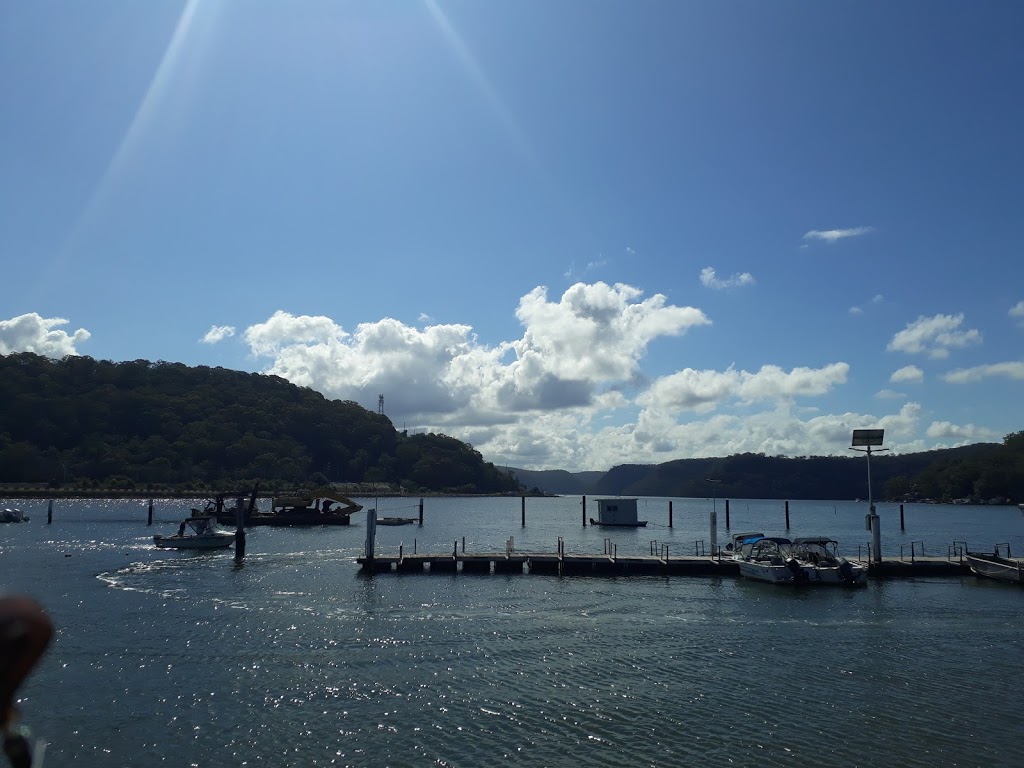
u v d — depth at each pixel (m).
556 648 30.88
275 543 77.19
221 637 32.12
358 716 22.66
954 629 35.00
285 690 25.03
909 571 51.25
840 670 27.88
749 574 49.94
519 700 24.17
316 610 38.41
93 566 55.31
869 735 21.33
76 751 19.98
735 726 21.97
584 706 23.62
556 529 112.19
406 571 52.69
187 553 65.00
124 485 175.50
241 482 185.62
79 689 24.91
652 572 52.22
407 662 28.50
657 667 28.16
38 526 96.56
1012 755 20.00
